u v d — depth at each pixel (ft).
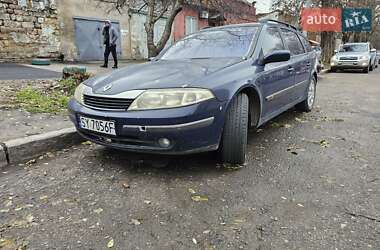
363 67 55.31
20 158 11.64
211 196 8.83
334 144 13.42
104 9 54.24
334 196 8.82
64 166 11.01
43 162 11.44
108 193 9.03
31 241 6.88
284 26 16.80
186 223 7.56
